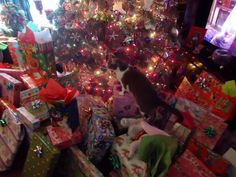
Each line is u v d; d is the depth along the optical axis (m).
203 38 1.58
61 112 1.06
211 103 1.16
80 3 1.41
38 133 1.15
